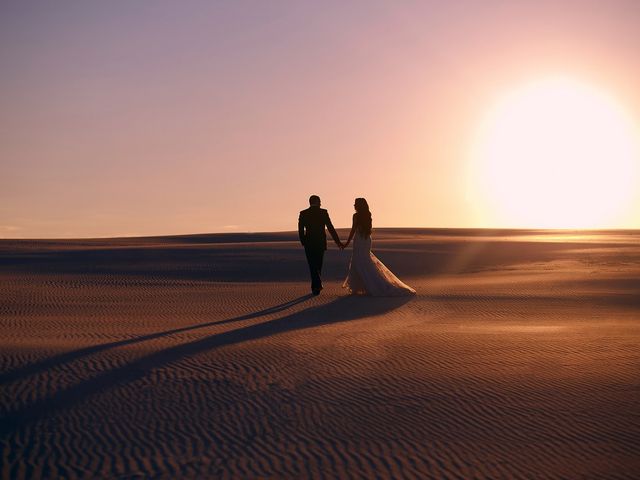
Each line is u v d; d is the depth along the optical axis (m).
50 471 7.49
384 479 7.26
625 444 8.17
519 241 64.38
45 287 25.58
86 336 14.62
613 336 14.48
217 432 8.66
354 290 22.20
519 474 7.37
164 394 10.15
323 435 8.55
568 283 26.38
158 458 7.85
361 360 12.20
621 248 51.97
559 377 11.03
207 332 15.07
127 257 40.72
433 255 43.34
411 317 17.36
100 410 9.44
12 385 10.49
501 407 9.55
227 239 79.44
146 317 17.80
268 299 21.52
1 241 63.81
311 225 22.03
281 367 11.68
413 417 9.18
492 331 15.16
